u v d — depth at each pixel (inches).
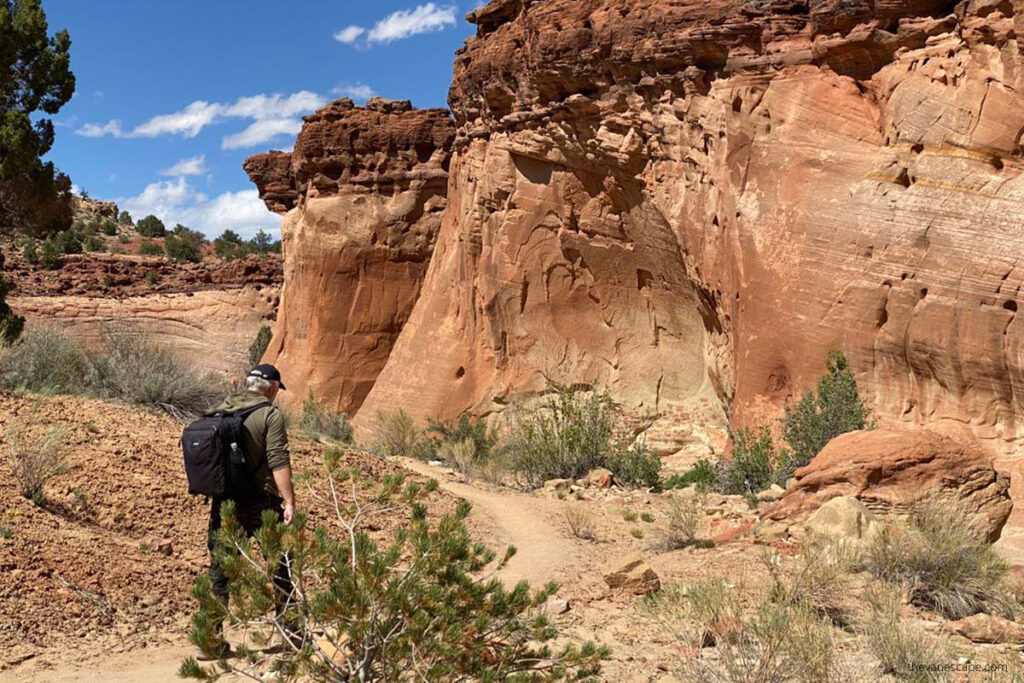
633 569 284.8
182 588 248.2
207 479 202.2
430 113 1562.5
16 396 386.3
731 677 193.8
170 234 4503.0
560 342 1066.1
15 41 938.7
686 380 996.6
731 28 817.5
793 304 738.8
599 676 198.4
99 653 204.2
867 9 752.3
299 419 789.9
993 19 679.7
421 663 157.2
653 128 903.7
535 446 635.5
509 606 170.1
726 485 615.8
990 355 636.7
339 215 1556.3
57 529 255.3
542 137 1034.7
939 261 670.5
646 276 1019.9
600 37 920.3
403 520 358.9
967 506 331.9
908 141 718.5
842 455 350.3
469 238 1165.1
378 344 1539.1
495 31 1143.6
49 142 983.0
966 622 240.5
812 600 242.2
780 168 780.0
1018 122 662.5
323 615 156.1
